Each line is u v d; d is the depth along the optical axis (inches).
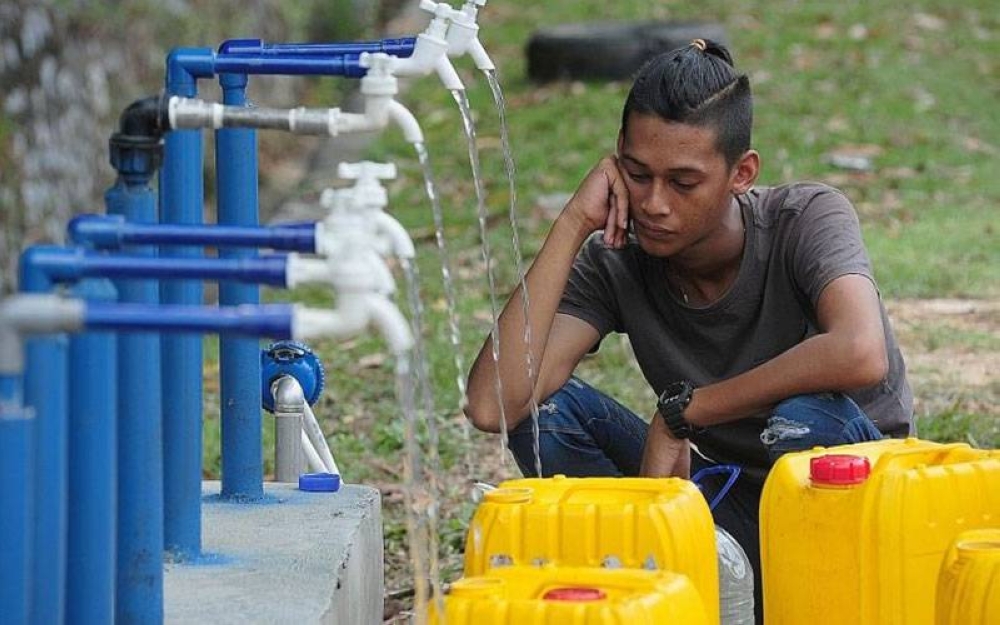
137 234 200.8
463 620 215.6
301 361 346.0
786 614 258.4
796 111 1113.4
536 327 311.9
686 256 309.0
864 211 874.8
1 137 794.8
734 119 293.3
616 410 340.2
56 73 888.9
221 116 220.1
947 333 618.5
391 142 1095.6
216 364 645.9
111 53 982.4
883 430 320.2
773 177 951.6
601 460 335.3
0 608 173.6
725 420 302.2
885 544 247.9
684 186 291.7
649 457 307.6
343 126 219.3
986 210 876.6
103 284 197.3
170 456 268.4
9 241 782.5
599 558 238.1
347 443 498.6
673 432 305.3
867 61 1259.8
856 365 290.5
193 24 1087.0
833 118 1098.1
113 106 971.3
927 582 252.5
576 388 336.2
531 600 215.0
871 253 764.0
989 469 259.0
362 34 1446.9
